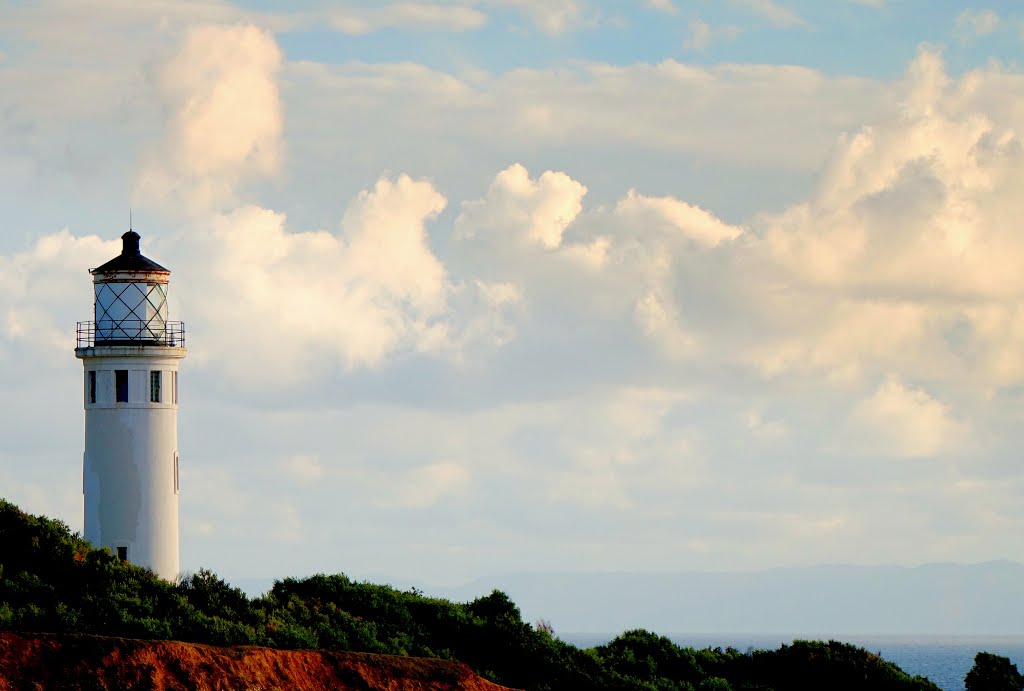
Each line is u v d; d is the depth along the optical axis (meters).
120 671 178.00
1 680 171.00
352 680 198.75
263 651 194.12
